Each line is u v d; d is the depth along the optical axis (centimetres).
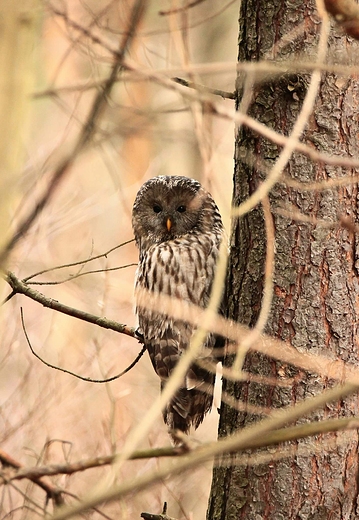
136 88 1731
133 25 980
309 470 885
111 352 1803
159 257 1237
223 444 628
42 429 1680
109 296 1638
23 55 1035
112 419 1266
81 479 1574
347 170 884
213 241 1266
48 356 1797
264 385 901
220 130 1521
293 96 890
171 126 1805
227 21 2242
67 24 1067
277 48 895
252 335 714
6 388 1744
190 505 1543
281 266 897
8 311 1786
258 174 926
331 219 883
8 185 927
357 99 886
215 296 726
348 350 884
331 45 876
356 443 888
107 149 2077
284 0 897
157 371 1193
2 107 1023
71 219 1823
